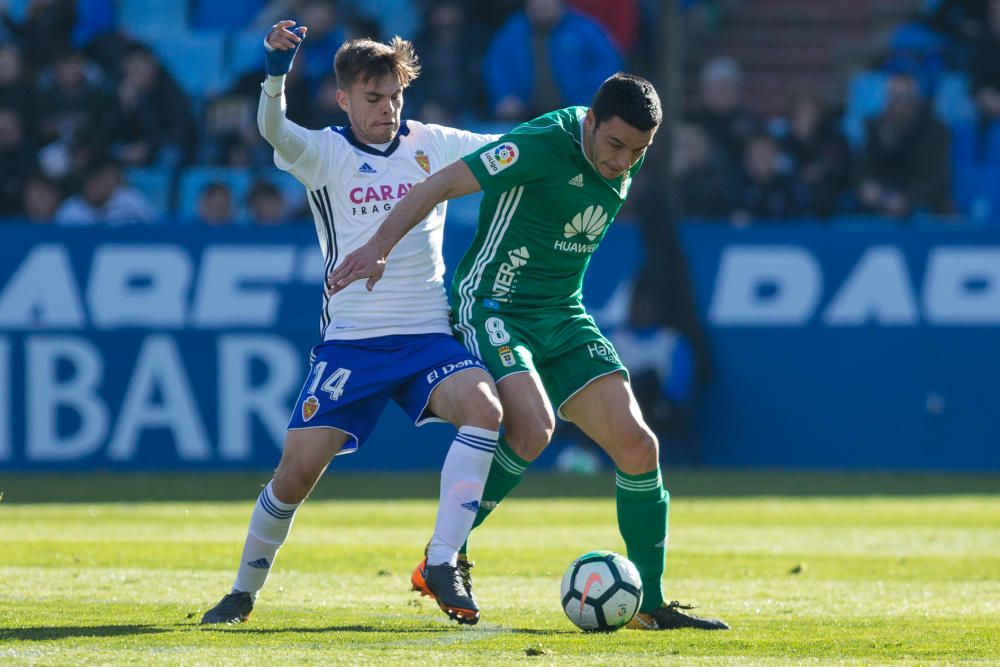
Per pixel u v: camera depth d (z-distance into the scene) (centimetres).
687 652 1373
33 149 4897
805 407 4238
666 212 4247
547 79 5084
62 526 2714
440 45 5162
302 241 4150
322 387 1534
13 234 4066
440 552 1466
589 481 3900
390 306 1566
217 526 2728
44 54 5244
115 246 4106
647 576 1551
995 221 5009
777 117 5953
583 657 1331
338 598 1786
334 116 4856
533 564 2195
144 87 4997
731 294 4253
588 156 1561
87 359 4084
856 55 5931
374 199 1586
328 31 4925
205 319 4122
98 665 1255
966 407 4194
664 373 4203
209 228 4138
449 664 1279
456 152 1662
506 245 1608
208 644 1380
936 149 4869
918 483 3844
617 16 5256
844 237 4228
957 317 4194
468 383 1520
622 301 4228
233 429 4122
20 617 1573
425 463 4234
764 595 1877
